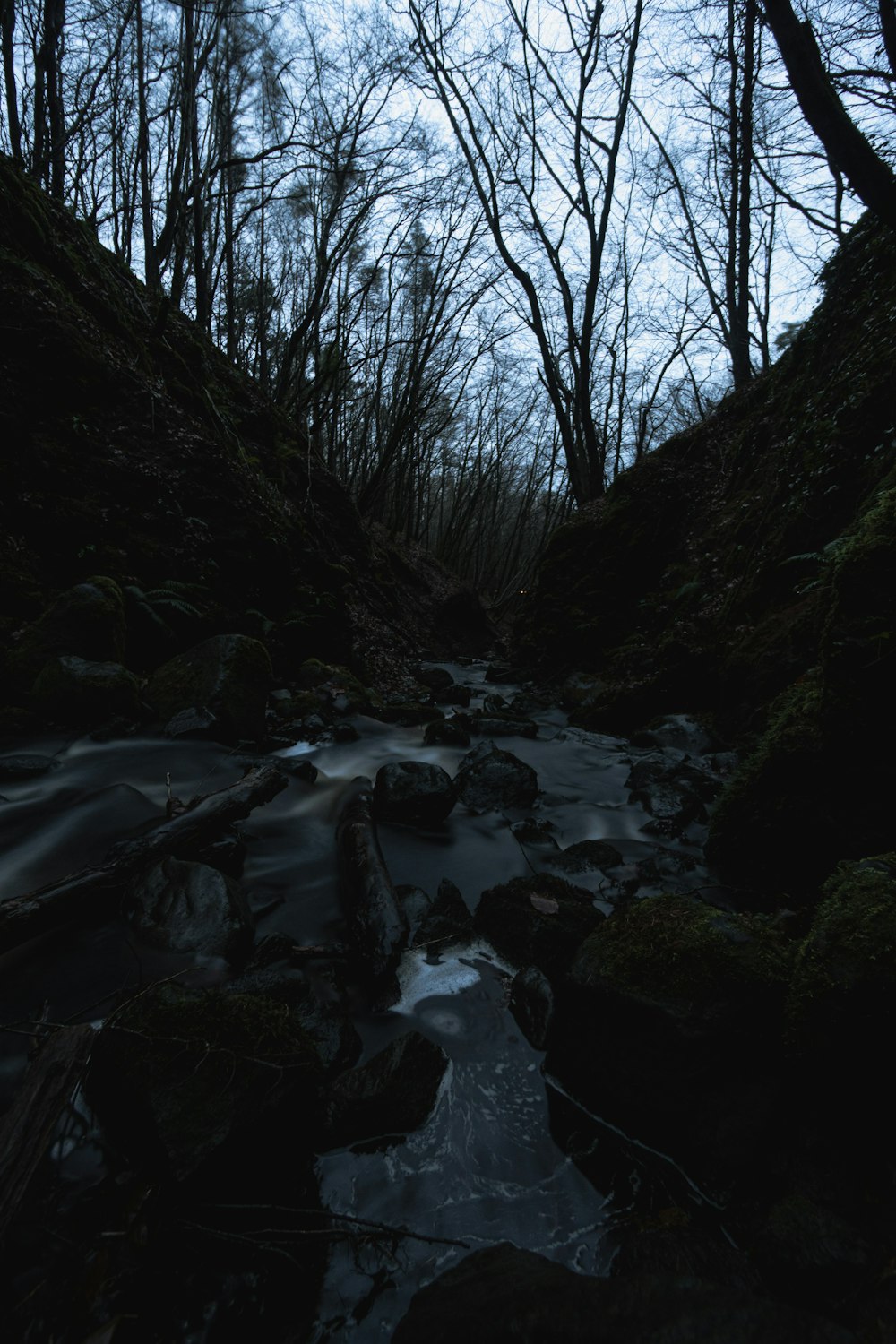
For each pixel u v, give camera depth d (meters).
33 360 6.44
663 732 6.18
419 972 2.55
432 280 18.81
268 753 5.17
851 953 1.67
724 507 9.16
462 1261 1.44
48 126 10.46
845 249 8.01
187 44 10.73
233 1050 1.75
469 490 33.84
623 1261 1.51
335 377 15.40
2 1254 1.37
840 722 2.98
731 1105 1.71
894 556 2.89
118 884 2.76
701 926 2.01
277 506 9.13
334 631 8.59
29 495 6.03
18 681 4.98
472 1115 1.92
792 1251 1.39
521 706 9.08
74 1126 1.66
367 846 3.34
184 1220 1.50
